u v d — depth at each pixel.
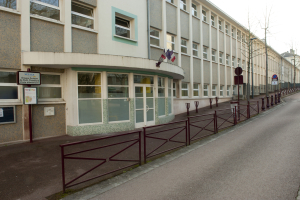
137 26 11.00
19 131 6.93
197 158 5.50
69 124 8.00
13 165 4.95
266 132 8.07
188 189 3.71
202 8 19.41
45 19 7.49
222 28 23.06
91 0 8.92
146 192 3.67
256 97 27.81
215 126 8.65
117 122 8.88
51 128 7.73
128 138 7.68
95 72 8.39
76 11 8.65
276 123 9.90
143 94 9.95
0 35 6.54
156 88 10.51
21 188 3.84
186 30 16.58
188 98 16.42
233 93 25.67
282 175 4.10
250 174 4.22
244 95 25.52
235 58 25.94
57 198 3.51
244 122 10.90
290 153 5.39
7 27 6.67
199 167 4.81
